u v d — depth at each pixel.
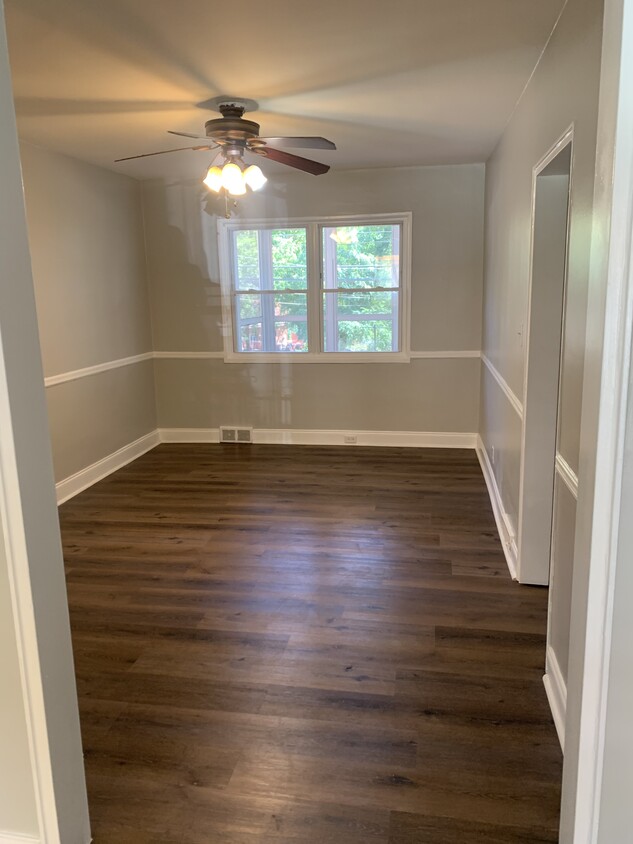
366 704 2.27
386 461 5.43
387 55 2.72
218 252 5.84
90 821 1.79
